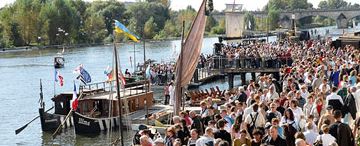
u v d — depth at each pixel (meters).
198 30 36.59
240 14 151.62
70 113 55.00
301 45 108.38
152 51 181.88
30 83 105.94
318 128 23.91
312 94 28.81
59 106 59.16
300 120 24.48
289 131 22.75
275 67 80.62
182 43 35.91
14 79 113.75
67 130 58.38
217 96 59.06
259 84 39.31
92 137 54.69
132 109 57.69
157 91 80.44
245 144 19.64
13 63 151.38
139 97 58.81
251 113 25.52
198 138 22.78
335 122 22.22
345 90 32.12
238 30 152.38
